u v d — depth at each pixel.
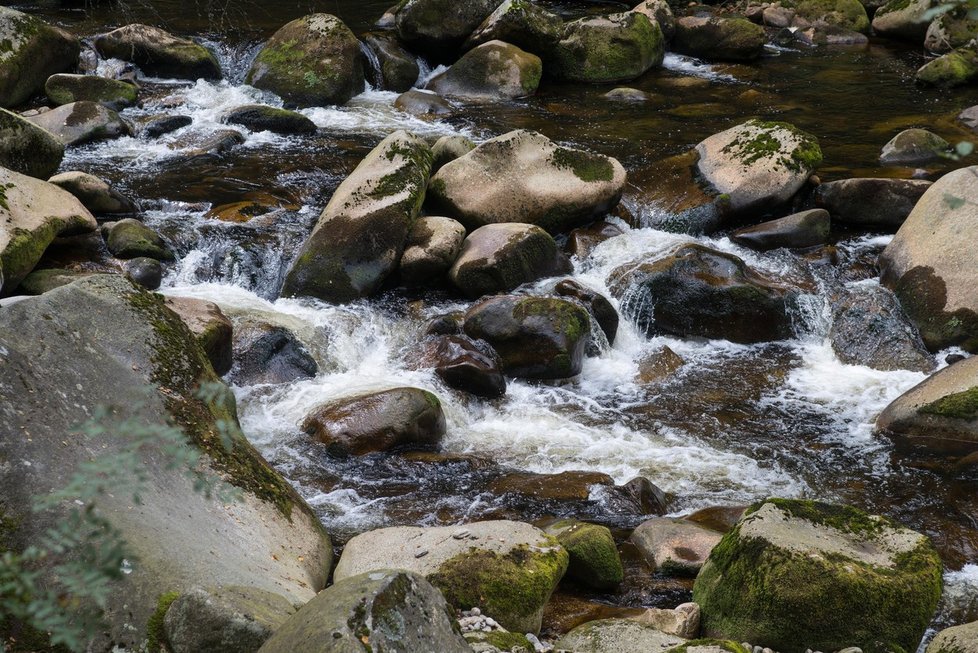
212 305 6.90
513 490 5.88
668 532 5.30
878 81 14.53
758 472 6.29
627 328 8.11
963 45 15.80
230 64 14.13
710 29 15.76
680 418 6.96
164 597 3.54
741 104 13.36
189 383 5.02
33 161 8.85
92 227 8.10
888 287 8.37
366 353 7.55
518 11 14.20
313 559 4.77
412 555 4.77
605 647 4.29
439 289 8.35
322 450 6.25
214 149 10.89
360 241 8.13
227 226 8.90
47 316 4.50
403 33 14.56
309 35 13.39
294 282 8.05
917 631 4.34
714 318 8.05
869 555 4.57
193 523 4.18
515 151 9.15
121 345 4.85
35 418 3.97
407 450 6.35
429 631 3.21
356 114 12.80
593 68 14.48
